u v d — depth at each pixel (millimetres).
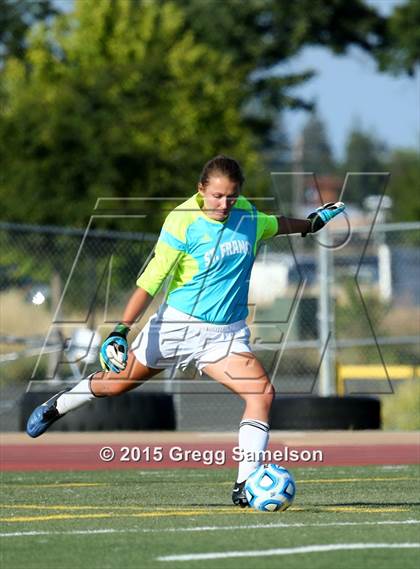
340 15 158375
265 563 21438
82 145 92875
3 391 77562
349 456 47031
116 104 101688
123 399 56031
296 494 33938
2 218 90312
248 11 158875
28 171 91312
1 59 162000
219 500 32469
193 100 114250
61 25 122562
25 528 25969
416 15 155000
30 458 46344
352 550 22672
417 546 23094
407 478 39281
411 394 65375
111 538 24328
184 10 159625
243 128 120500
